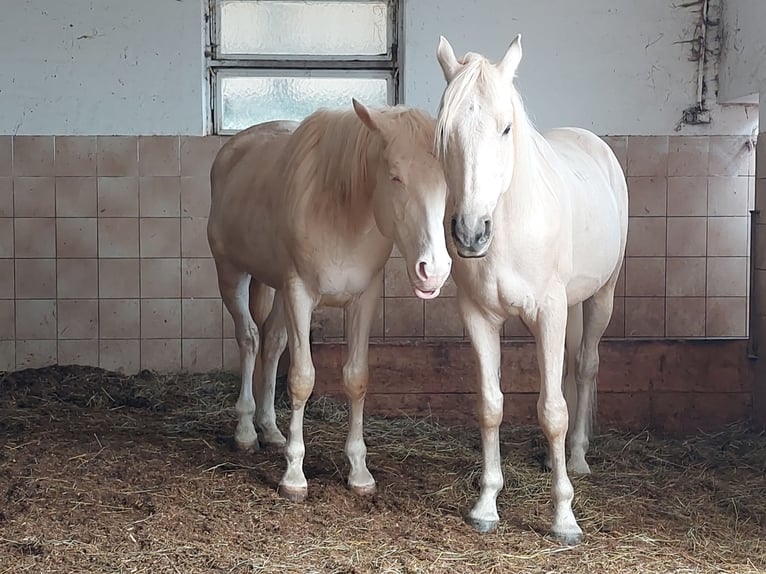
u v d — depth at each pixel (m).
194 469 4.00
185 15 5.59
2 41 5.56
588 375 4.11
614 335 5.69
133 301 5.71
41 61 5.58
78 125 5.62
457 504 3.66
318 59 5.70
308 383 3.65
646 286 5.67
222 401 5.30
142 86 5.62
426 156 3.08
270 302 4.44
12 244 5.64
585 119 5.68
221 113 5.75
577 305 4.07
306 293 3.63
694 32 5.64
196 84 5.63
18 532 3.31
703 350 5.07
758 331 5.04
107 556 3.14
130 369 5.73
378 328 5.62
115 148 5.62
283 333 4.32
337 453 4.34
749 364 5.08
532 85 5.67
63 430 4.56
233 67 5.69
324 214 3.49
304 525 3.43
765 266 4.96
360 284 3.59
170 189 5.66
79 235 5.66
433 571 3.05
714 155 5.61
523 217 3.11
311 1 5.70
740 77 5.34
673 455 4.54
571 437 4.14
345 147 3.46
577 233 3.48
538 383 5.07
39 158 5.61
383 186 3.19
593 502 3.74
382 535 3.35
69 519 3.43
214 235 4.32
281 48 5.72
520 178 3.09
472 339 3.37
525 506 3.67
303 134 3.69
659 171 5.62
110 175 5.64
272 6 5.69
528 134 3.14
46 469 3.91
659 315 5.68
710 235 5.64
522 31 5.63
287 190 3.62
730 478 4.20
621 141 5.64
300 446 3.72
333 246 3.50
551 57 5.65
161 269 5.70
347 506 3.64
